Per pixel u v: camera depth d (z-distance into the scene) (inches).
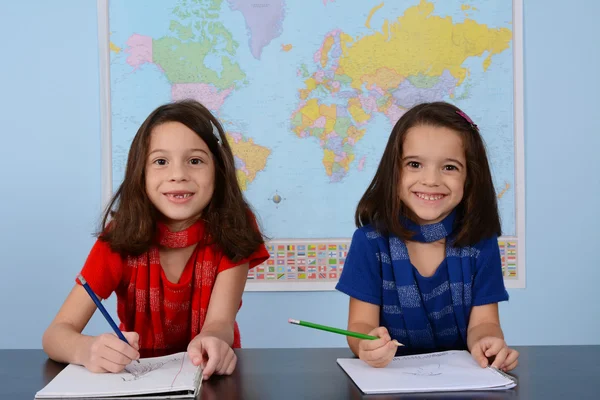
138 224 47.3
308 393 33.4
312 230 89.4
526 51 90.1
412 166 46.0
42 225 89.7
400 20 89.0
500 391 33.5
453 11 89.0
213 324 46.9
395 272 47.7
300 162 89.4
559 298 91.1
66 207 89.7
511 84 89.4
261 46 89.0
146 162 46.5
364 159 89.6
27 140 89.6
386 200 47.3
